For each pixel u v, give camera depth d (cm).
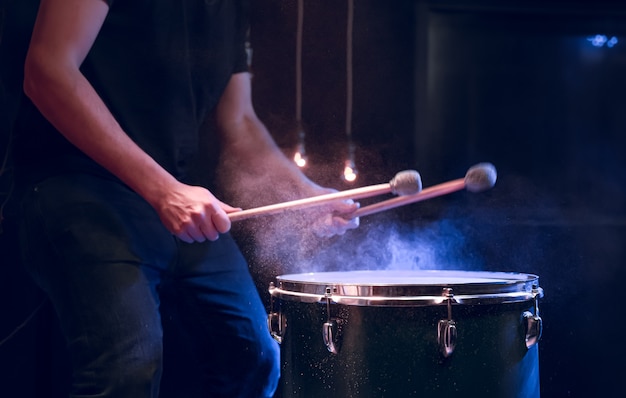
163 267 166
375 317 139
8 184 199
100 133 146
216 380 189
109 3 154
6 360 201
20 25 175
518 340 145
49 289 154
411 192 164
